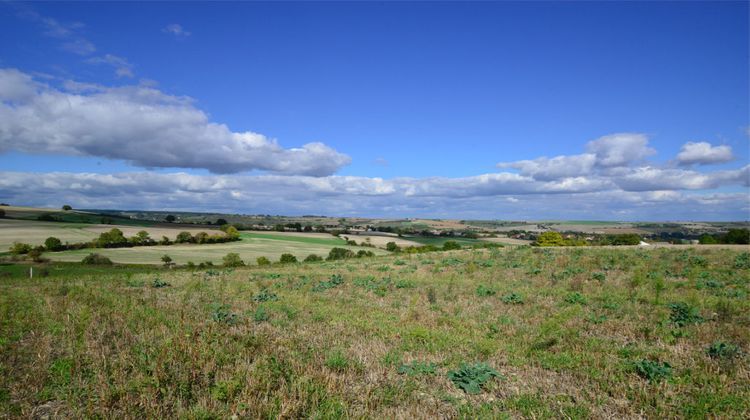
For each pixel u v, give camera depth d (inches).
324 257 2620.6
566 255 1168.8
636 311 516.7
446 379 307.6
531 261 1077.8
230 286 786.8
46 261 2174.0
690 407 256.8
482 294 655.1
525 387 296.5
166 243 3105.3
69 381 278.7
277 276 951.0
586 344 391.5
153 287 797.9
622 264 955.3
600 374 317.1
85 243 2733.8
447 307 566.6
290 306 570.3
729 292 618.5
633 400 272.8
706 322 462.0
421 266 1126.4
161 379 270.1
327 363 323.6
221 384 261.7
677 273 827.4
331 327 457.1
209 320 462.3
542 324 465.1
